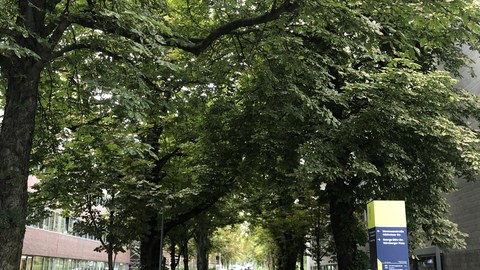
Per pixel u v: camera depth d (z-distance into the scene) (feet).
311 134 49.55
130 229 50.39
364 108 49.49
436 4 30.78
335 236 56.29
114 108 30.89
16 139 27.99
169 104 40.96
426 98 46.98
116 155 48.52
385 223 31.27
